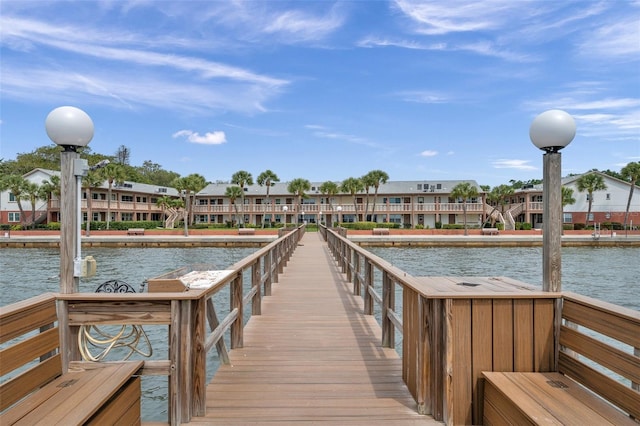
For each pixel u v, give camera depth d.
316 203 47.59
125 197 44.12
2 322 1.91
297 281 8.95
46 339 2.27
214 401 2.94
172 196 50.72
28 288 13.73
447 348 2.53
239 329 4.25
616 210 40.53
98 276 16.03
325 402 2.92
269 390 3.15
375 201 43.94
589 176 39.38
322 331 4.90
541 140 2.63
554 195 2.65
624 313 1.96
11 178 36.41
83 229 36.44
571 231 33.91
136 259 22.53
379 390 3.14
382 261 4.39
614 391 2.02
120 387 2.29
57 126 2.50
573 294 2.52
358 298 7.01
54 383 2.21
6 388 1.88
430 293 2.55
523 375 2.47
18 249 28.28
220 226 42.28
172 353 2.53
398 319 3.76
